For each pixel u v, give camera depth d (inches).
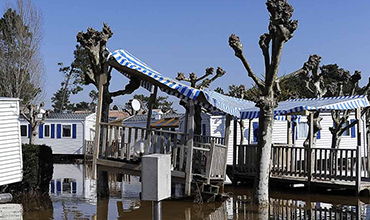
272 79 449.7
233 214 432.8
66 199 532.1
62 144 1322.6
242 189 646.5
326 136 983.6
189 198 534.6
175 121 1177.4
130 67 471.2
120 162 498.0
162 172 170.7
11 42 1363.2
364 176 660.7
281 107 601.0
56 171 957.2
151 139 540.4
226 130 553.0
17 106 518.3
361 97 593.6
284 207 477.1
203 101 490.3
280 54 440.5
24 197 522.0
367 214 434.6
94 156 504.4
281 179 621.6
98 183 541.0
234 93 1424.7
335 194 577.3
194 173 537.0
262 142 463.2
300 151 611.2
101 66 518.6
